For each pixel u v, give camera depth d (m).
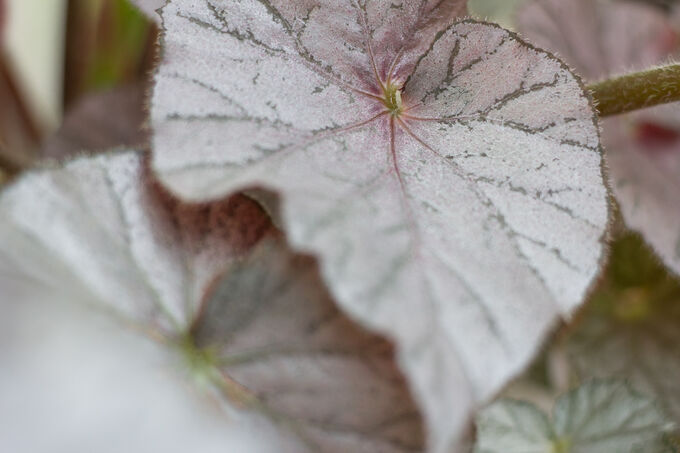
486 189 0.45
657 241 0.52
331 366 0.46
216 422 0.47
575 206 0.44
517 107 0.46
